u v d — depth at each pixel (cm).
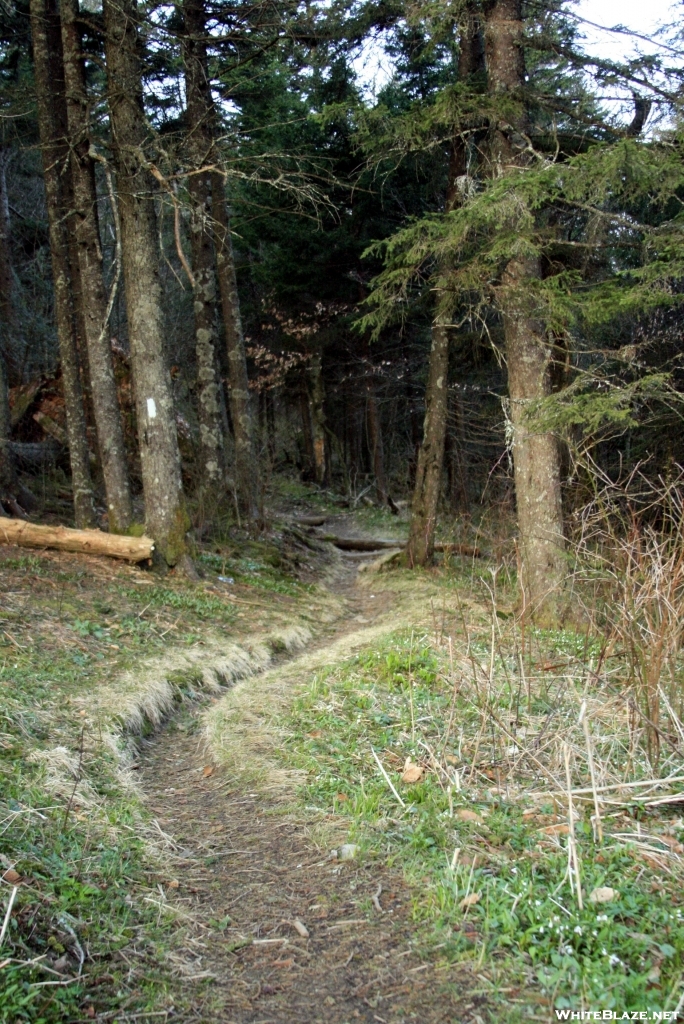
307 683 695
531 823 414
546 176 758
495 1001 285
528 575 820
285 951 329
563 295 812
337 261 2055
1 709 501
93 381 1013
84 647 701
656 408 1183
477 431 1934
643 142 808
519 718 560
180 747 585
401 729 565
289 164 1712
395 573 1310
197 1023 284
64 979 294
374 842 408
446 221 873
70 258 1323
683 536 531
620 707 541
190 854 414
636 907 330
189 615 882
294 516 2177
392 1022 281
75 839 394
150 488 1014
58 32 1159
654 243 841
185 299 2428
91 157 923
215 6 1212
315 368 2442
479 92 1071
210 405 1370
